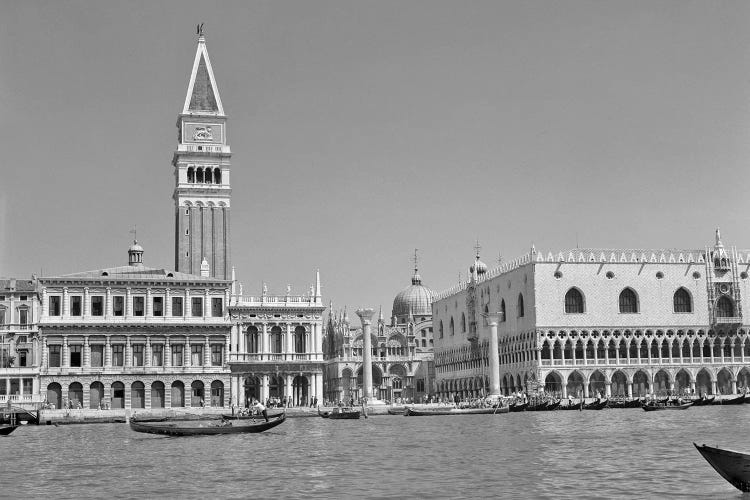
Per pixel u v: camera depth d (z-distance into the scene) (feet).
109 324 508.12
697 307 631.15
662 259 634.02
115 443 302.66
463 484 182.80
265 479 196.13
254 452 258.78
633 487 174.09
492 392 610.24
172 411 483.51
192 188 648.79
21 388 504.84
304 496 171.32
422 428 365.40
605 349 618.85
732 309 634.84
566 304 622.54
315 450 263.08
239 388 563.07
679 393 613.52
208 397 518.37
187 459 240.53
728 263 636.89
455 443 278.67
